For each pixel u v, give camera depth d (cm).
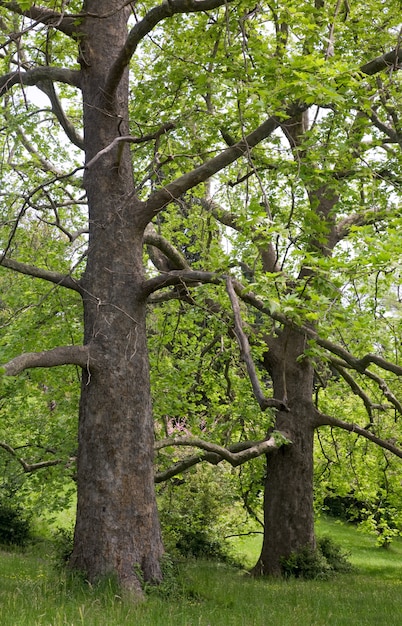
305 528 1920
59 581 1080
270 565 1903
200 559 2072
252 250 1451
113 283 1242
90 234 1278
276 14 1157
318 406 2153
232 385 1828
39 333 1528
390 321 1367
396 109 1311
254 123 1240
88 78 1322
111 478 1163
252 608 1083
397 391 1984
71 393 1708
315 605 1222
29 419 1788
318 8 1260
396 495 2152
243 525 2314
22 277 1566
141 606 988
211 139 1500
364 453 2077
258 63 1004
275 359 1944
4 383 928
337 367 1844
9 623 755
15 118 1258
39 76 1355
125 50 1154
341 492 2180
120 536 1144
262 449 1675
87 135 1312
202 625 878
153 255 1838
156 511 1204
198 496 2141
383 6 1341
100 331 1216
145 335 1264
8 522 2100
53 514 2470
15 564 1378
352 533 3278
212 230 1747
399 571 2419
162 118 1447
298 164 1003
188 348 1748
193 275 1170
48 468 1702
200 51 1250
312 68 912
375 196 1187
